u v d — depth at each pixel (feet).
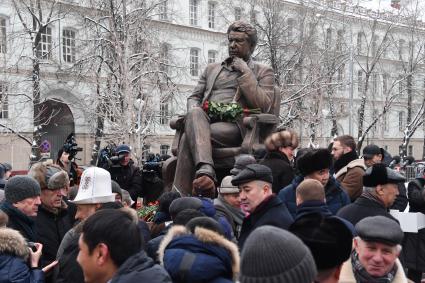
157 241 13.74
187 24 163.22
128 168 31.76
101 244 9.36
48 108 131.85
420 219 19.24
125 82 82.99
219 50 171.53
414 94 156.87
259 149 24.88
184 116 27.45
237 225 18.51
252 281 6.68
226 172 26.73
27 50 121.29
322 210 12.96
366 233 10.77
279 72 103.96
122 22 90.68
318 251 8.87
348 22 143.54
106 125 112.47
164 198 17.24
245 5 137.28
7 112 120.06
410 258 25.77
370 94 168.25
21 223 16.17
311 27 116.88
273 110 28.50
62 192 18.39
